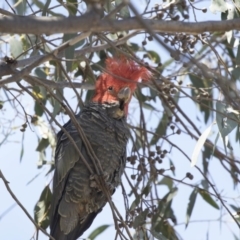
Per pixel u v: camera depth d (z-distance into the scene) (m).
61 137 9.93
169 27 7.21
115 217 8.56
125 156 10.29
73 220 9.98
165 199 10.99
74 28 6.02
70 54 8.47
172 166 10.14
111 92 10.23
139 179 9.94
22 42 10.90
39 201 10.48
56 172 9.84
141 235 10.02
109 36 10.66
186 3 9.62
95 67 11.34
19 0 9.53
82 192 9.83
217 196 9.45
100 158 9.89
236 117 9.14
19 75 7.74
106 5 8.98
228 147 10.28
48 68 11.16
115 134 10.06
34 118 9.93
